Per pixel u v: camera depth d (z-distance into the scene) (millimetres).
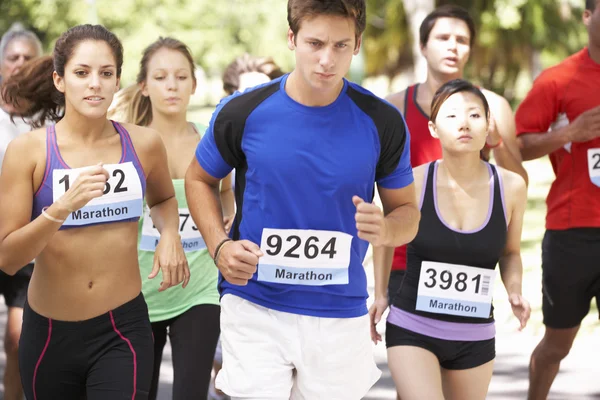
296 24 7762
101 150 9172
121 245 9219
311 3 7625
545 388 13586
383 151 8406
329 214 8312
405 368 10281
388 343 10539
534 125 13461
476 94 10453
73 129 9094
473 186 10531
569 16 67312
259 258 8438
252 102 8273
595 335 18641
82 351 9172
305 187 8242
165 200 9914
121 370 9078
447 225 10430
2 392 14500
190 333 11188
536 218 36094
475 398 10648
